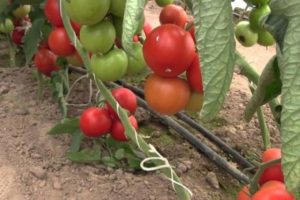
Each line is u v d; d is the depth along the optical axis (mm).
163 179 1160
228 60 517
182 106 763
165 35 702
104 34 751
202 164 1276
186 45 704
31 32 1297
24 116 1328
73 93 1459
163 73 731
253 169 1171
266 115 1532
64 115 1255
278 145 1402
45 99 1405
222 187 1208
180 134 1382
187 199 912
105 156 1208
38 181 1127
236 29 1042
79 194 1098
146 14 2330
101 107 1146
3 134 1258
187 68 743
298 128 457
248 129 1456
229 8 503
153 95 756
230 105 1562
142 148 917
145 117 1438
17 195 1090
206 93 519
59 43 1076
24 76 1517
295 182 463
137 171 1189
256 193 752
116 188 1116
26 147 1221
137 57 838
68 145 1240
